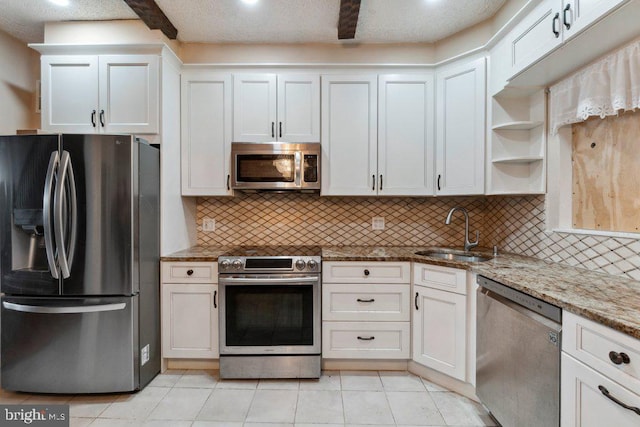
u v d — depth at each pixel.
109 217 1.86
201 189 2.39
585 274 1.55
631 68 1.37
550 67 1.66
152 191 2.07
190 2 1.96
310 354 2.10
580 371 1.07
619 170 1.56
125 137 1.86
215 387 2.01
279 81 2.37
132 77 2.15
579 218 1.80
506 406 1.47
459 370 1.86
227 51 2.45
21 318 1.86
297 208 2.71
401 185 2.37
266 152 2.31
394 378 2.11
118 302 1.87
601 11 1.22
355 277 2.15
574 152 1.83
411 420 1.69
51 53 2.16
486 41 2.14
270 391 1.96
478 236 2.46
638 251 1.41
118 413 1.75
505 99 2.06
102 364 1.87
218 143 2.38
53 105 2.16
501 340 1.51
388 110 2.37
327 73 2.37
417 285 2.09
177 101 2.36
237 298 2.10
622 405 0.90
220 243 2.71
